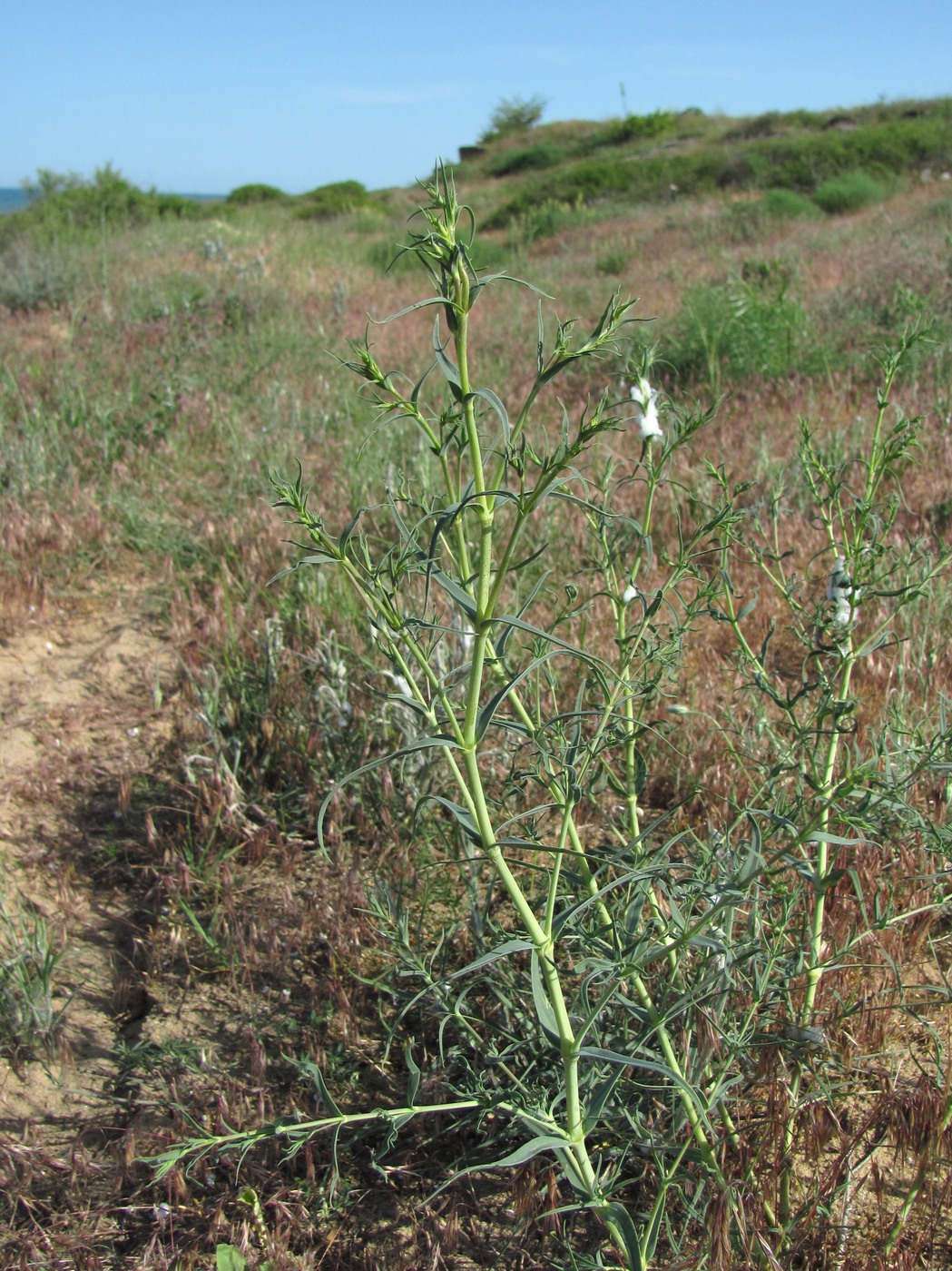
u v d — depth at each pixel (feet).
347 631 13.23
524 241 64.49
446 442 4.89
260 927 9.14
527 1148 4.98
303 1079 7.56
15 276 38.19
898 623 12.12
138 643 14.90
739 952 6.12
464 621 10.61
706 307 25.96
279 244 55.83
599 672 6.62
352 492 17.12
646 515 7.04
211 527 17.25
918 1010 7.57
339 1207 6.71
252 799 10.91
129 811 11.16
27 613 15.48
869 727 9.73
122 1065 8.13
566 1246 5.82
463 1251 6.46
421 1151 7.14
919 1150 6.41
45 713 13.10
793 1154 6.52
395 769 10.26
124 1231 6.77
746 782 9.59
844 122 99.86
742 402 23.11
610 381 23.24
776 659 12.42
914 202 57.98
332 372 27.32
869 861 8.43
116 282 38.42
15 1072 8.09
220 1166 7.02
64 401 23.04
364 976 8.48
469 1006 7.89
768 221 53.16
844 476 16.25
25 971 8.57
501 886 9.14
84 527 17.57
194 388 24.95
